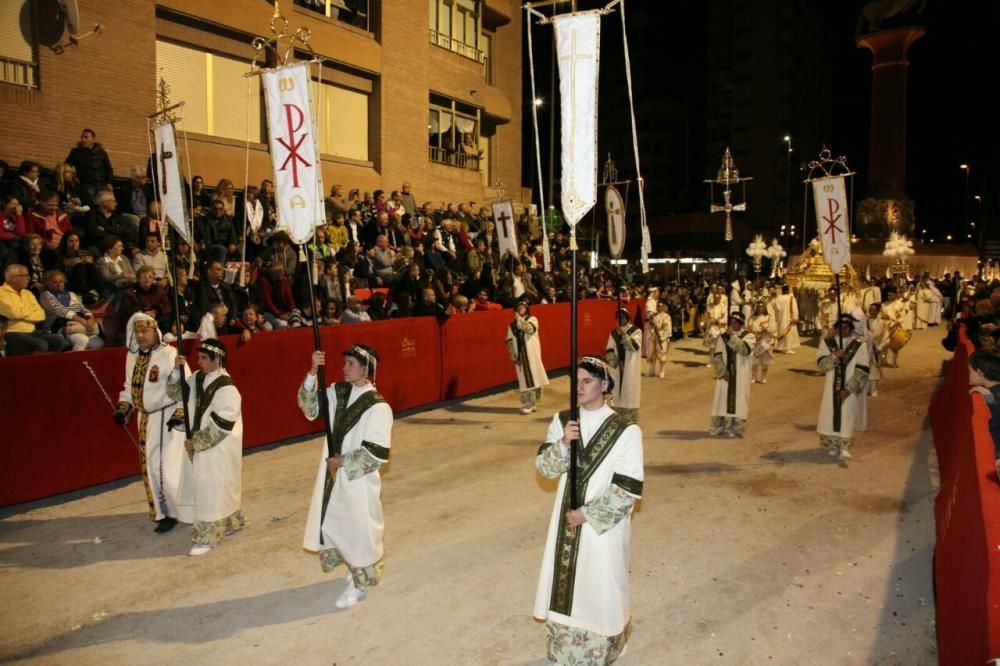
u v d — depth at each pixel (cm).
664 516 691
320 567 577
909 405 1267
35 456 709
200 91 1588
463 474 827
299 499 739
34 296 892
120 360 780
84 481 750
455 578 555
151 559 593
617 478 382
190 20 1542
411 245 1656
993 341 765
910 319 2680
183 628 482
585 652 392
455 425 1092
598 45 397
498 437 1013
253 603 516
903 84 4069
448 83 2305
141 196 1229
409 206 1853
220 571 570
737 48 6825
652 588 538
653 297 2019
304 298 1235
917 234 8012
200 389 615
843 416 884
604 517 379
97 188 1162
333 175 1845
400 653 450
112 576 561
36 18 1264
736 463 880
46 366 718
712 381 1534
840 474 833
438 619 493
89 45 1338
